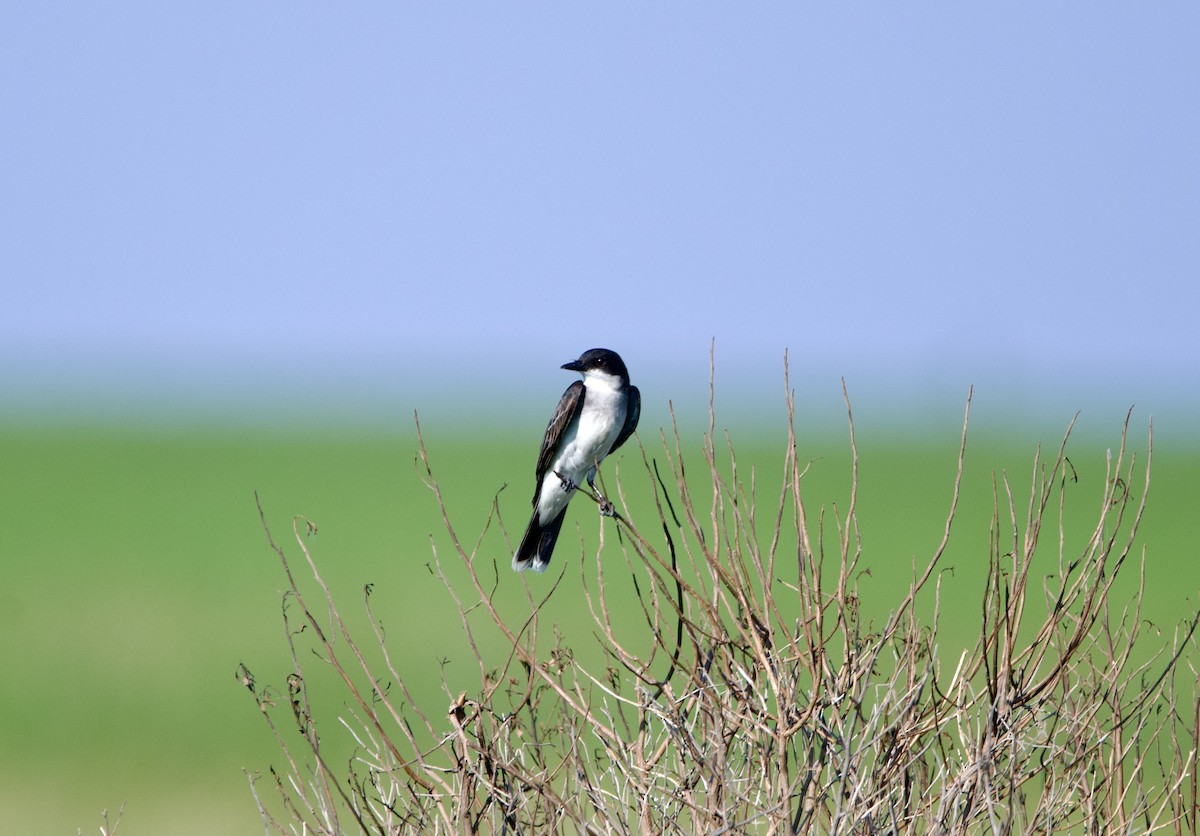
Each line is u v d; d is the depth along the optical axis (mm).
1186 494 56031
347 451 87688
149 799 16109
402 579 33062
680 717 6492
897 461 80125
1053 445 94938
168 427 108062
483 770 6633
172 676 23062
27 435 93062
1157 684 6797
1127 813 7270
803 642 6844
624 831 6332
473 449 91875
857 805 6293
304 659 22828
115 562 38750
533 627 6785
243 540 44219
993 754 6391
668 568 6578
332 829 6562
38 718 20406
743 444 92438
